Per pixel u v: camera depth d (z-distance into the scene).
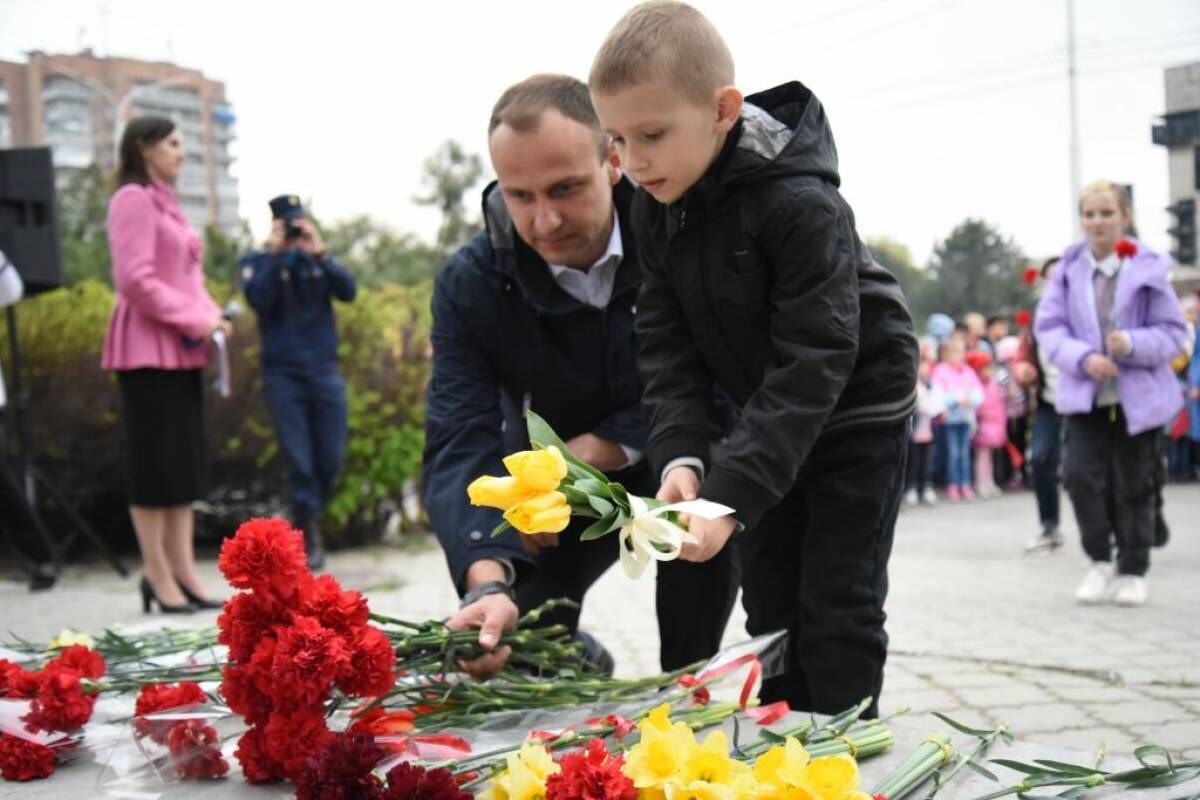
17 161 6.47
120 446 7.62
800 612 2.58
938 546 7.93
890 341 2.49
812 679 2.56
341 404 6.84
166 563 5.29
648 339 2.62
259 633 2.12
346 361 7.94
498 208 2.88
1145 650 4.25
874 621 2.53
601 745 1.65
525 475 1.56
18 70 62.16
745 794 1.57
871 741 2.18
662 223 2.50
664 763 1.61
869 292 2.48
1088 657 4.16
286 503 8.23
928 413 11.49
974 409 11.98
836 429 2.51
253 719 2.13
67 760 2.39
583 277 2.92
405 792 1.74
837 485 2.51
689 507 1.68
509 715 2.35
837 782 1.60
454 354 3.01
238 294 8.00
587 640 3.30
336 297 6.85
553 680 2.60
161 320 5.08
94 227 26.16
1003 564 6.91
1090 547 5.40
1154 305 5.19
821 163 2.33
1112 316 5.22
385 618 2.46
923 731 2.41
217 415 7.72
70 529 7.79
